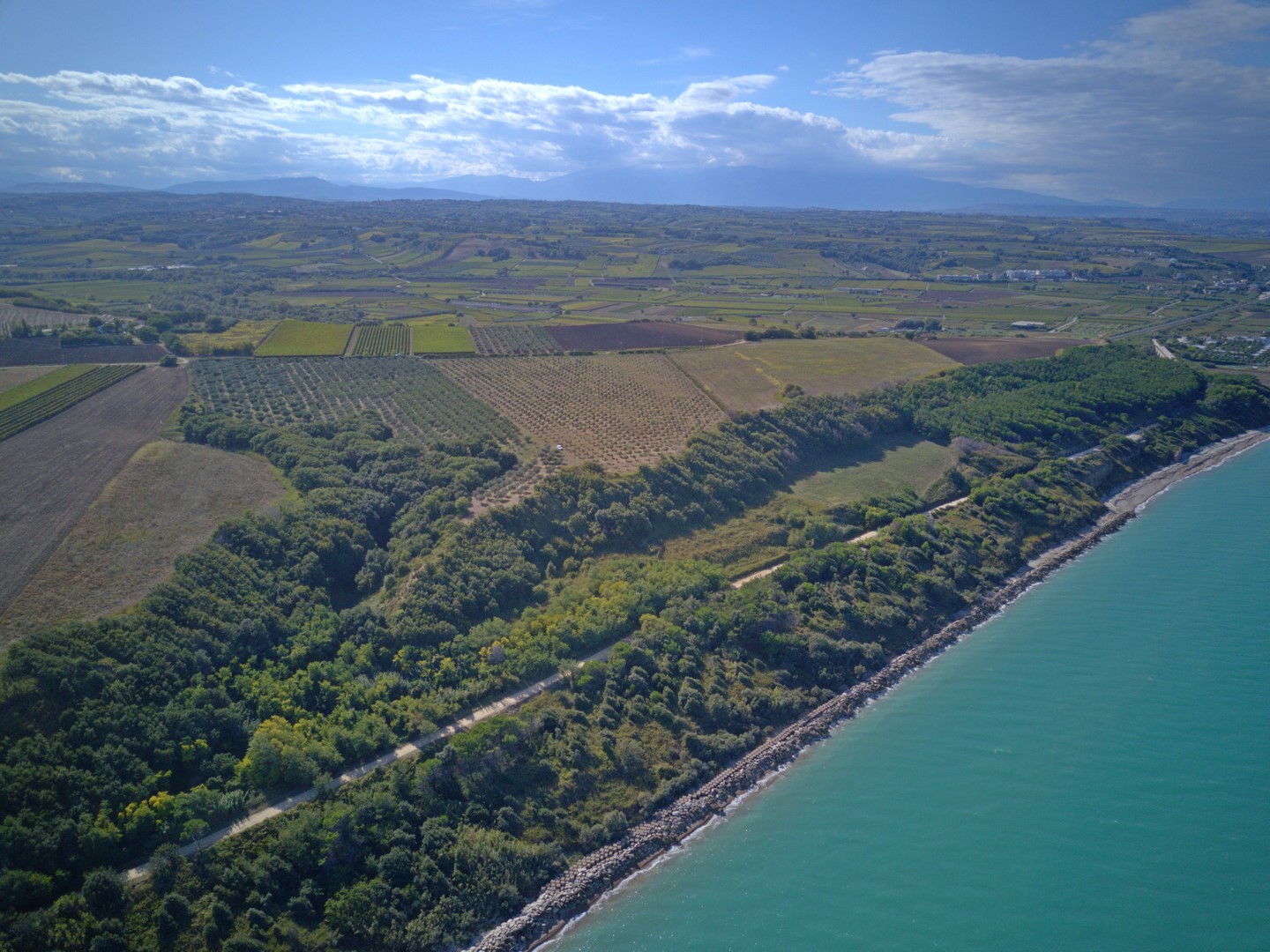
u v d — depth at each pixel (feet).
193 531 386.11
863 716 349.20
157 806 251.80
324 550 393.09
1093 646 387.96
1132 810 286.46
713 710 335.47
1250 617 404.36
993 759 315.78
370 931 242.17
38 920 218.59
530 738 307.37
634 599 384.47
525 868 266.36
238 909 238.68
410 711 307.37
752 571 437.17
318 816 261.65
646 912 256.73
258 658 324.60
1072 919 246.68
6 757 246.27
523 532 422.41
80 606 318.04
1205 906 249.34
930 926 246.68
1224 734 321.73
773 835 286.05
